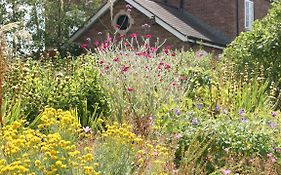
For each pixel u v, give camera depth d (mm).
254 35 13570
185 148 7191
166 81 10031
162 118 7945
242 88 10688
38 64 10562
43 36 24000
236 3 28547
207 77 10664
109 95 9312
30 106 8422
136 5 23984
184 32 23062
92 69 9703
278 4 14469
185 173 6223
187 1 28562
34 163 4723
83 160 4820
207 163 6992
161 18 23391
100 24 24656
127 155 5422
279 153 7223
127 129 6066
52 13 24359
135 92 9266
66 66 11102
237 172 6824
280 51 13109
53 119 5664
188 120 7906
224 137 7289
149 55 10797
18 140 4859
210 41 24328
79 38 24969
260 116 8562
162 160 5996
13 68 8734
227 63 12680
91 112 9172
